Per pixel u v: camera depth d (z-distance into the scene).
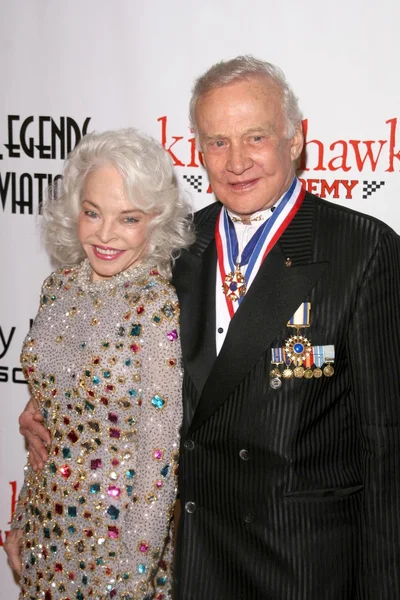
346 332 1.43
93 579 1.49
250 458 1.47
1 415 2.34
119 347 1.46
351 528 1.49
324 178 1.97
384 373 1.43
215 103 1.41
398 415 1.45
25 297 2.26
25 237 2.23
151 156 1.49
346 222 1.47
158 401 1.43
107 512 1.48
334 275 1.43
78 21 2.08
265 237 1.50
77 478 1.50
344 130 1.94
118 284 1.52
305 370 1.42
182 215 1.60
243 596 1.50
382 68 1.89
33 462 1.62
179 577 1.56
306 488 1.46
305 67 1.93
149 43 2.04
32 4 2.10
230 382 1.45
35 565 1.56
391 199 1.94
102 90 2.09
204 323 1.50
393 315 1.44
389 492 1.45
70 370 1.51
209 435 1.50
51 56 2.12
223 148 1.45
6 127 2.19
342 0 1.89
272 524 1.46
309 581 1.45
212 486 1.52
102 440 1.48
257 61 1.45
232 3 1.96
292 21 1.92
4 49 2.14
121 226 1.48
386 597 1.45
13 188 2.21
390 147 1.92
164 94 2.05
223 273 1.53
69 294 1.58
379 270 1.42
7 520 2.38
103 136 1.49
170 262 1.59
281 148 1.44
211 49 2.00
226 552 1.51
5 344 2.30
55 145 2.16
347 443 1.50
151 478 1.43
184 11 2.00
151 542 1.43
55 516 1.52
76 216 1.54
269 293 1.45
